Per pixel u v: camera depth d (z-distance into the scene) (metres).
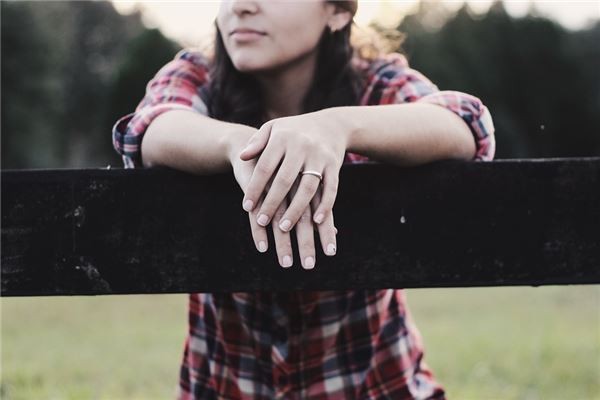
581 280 1.31
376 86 1.76
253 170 1.26
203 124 1.44
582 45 30.92
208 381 1.77
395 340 1.72
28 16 23.42
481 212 1.32
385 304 1.72
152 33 22.72
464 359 4.76
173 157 1.44
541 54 28.81
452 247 1.32
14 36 22.98
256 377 1.71
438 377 4.25
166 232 1.35
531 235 1.32
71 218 1.36
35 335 6.45
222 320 1.71
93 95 27.36
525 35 28.53
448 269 1.32
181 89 1.74
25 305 8.84
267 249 1.33
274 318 1.67
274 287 1.33
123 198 1.35
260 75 1.69
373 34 1.87
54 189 1.36
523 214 1.32
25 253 1.37
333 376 1.68
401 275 1.33
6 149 22.92
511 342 5.47
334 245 1.20
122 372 4.48
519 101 28.84
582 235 1.31
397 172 1.33
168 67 1.81
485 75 27.56
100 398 3.74
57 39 25.61
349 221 1.33
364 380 1.69
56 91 24.83
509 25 28.31
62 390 3.87
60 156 25.95
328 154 1.24
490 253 1.32
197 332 1.78
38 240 1.37
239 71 1.69
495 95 27.94
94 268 1.36
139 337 6.20
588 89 30.08
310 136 1.24
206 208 1.34
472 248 1.32
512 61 28.42
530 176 1.32
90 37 28.28
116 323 7.29
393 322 1.74
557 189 1.31
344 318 1.68
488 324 6.82
